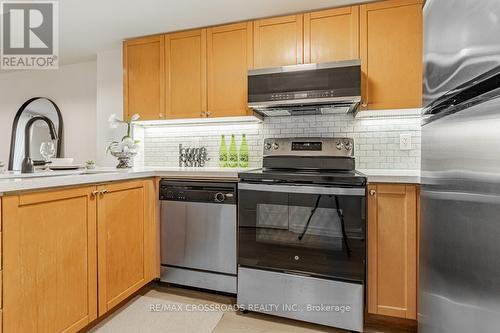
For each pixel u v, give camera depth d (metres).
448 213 0.92
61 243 1.39
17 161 3.54
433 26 1.07
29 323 1.24
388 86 1.94
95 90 3.28
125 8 2.07
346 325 1.64
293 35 2.13
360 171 2.07
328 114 2.35
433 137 1.06
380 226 1.66
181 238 2.07
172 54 2.44
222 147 2.62
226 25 2.30
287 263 1.77
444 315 0.95
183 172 2.06
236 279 1.93
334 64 1.86
